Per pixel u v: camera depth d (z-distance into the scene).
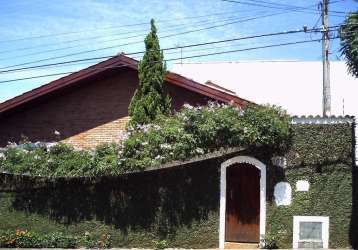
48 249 15.84
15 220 16.58
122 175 16.14
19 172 16.34
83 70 18.42
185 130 15.86
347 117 15.78
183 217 16.02
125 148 15.98
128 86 19.12
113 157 15.95
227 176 16.25
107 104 19.14
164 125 16.16
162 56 17.44
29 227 16.50
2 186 16.72
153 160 15.73
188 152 15.69
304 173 15.77
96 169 15.88
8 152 16.77
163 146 15.70
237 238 16.05
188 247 15.91
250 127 15.48
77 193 16.44
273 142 15.60
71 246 16.11
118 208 16.25
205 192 16.02
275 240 15.55
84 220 16.34
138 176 16.22
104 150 16.31
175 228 16.02
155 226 16.08
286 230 15.66
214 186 16.02
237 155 15.93
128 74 19.17
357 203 15.67
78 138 19.08
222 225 15.86
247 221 16.05
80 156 16.39
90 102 19.25
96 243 16.05
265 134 15.51
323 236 15.56
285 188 15.75
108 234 16.20
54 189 16.53
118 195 16.28
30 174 16.33
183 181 16.11
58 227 16.42
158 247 15.82
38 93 18.52
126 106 19.02
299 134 15.85
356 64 15.84
